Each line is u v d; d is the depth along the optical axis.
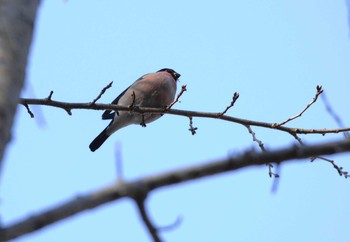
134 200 3.62
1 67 3.89
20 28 4.11
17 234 3.27
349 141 3.67
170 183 3.62
